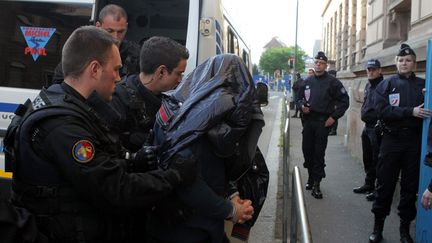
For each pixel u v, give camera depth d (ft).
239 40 25.75
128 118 7.95
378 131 17.31
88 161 5.53
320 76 19.76
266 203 19.06
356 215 17.69
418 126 13.69
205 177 6.24
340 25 76.64
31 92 13.46
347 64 64.39
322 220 17.08
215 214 6.22
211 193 6.17
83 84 6.16
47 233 5.68
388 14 30.71
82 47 6.10
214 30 13.58
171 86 8.37
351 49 60.18
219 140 6.02
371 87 19.30
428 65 13.15
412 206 14.08
